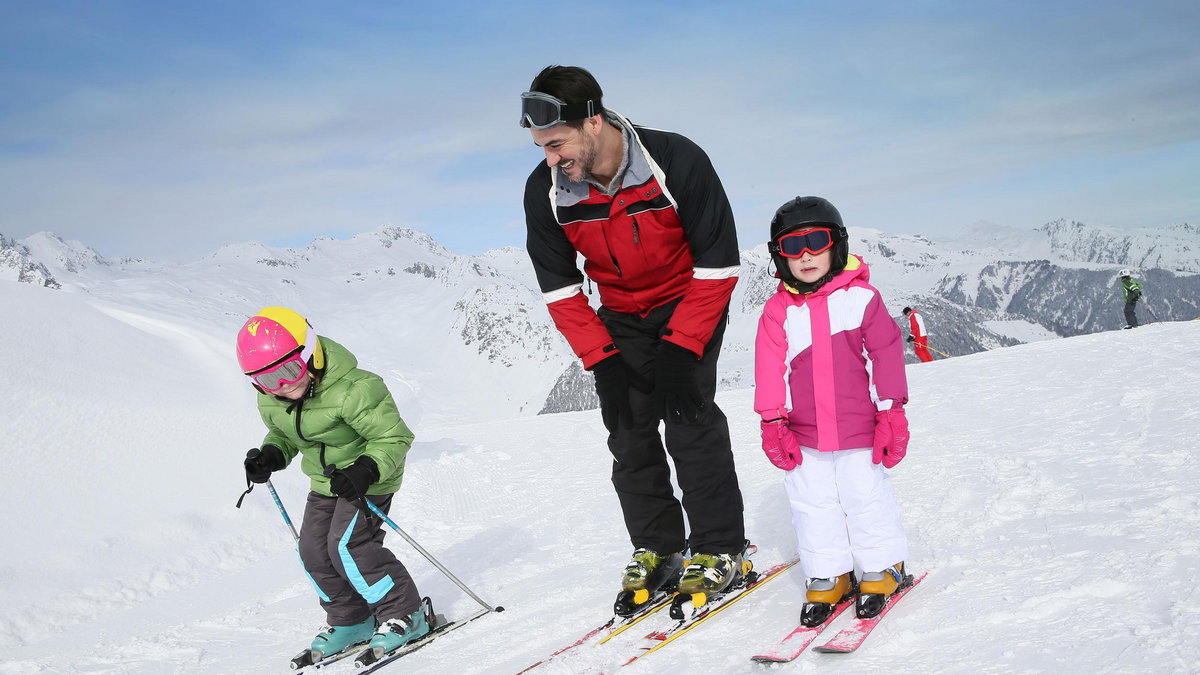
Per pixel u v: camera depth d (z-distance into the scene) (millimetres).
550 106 2576
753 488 5703
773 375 2688
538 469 9188
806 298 2676
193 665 4035
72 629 5496
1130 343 10234
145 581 6422
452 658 3240
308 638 4262
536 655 2996
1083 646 1976
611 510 6242
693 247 2785
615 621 3029
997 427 6223
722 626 2781
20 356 11273
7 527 6980
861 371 2635
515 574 4703
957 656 2105
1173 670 1748
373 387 3477
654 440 3148
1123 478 3889
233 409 11750
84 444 9242
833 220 2588
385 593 3578
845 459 2635
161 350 14641
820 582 2648
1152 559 2492
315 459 3580
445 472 9484
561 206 2865
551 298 3066
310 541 3627
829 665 2246
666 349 2791
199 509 7961
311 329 3383
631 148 2729
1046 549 2904
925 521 3822
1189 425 4867
